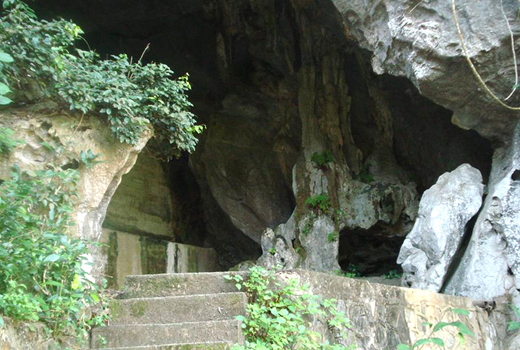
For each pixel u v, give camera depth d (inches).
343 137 552.4
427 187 530.0
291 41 570.9
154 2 581.3
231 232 640.4
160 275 205.0
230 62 601.0
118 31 613.3
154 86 259.4
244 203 605.9
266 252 528.7
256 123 614.5
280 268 202.5
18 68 213.3
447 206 358.9
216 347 166.4
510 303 317.4
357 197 521.7
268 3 565.0
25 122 219.3
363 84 562.3
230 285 198.8
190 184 669.3
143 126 243.0
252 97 605.6
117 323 190.7
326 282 208.4
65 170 230.4
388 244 535.8
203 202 649.6
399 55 367.2
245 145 613.9
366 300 223.3
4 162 214.7
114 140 239.5
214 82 628.7
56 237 177.6
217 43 597.3
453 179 372.8
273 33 569.3
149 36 616.1
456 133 482.9
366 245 542.6
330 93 555.2
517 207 335.6
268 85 595.5
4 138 208.2
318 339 195.0
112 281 469.7
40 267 176.7
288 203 599.5
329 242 504.4
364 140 571.2
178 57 622.2
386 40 371.9
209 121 629.9
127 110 232.5
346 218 516.1
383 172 541.6
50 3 571.8
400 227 512.4
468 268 340.2
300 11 551.8
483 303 304.8
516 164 355.3
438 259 351.6
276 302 190.7
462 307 282.5
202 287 200.8
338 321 197.0
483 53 335.3
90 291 187.9
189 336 177.0
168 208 638.5
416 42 347.9
